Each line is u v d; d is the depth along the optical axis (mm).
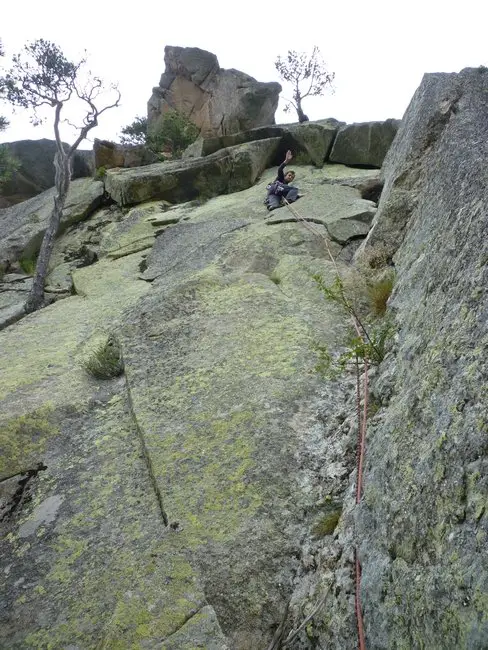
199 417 4289
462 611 1803
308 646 2645
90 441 4473
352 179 10555
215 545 3205
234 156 13141
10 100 10289
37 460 4375
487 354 2387
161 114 24812
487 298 2658
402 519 2424
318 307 5770
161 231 10594
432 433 2506
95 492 3902
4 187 16859
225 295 6305
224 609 2912
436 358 2869
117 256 9984
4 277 10914
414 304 4094
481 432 2133
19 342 6656
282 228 8219
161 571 3092
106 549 3371
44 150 17312
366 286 5836
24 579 3314
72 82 10344
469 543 1919
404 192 6316
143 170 13992
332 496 3402
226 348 5195
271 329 5379
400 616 2160
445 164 5020
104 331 6367
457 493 2109
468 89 6133
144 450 4141
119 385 5266
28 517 3822
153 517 3541
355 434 3688
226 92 22047
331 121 14117
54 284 10094
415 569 2191
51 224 9695
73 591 3145
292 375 4594
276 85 21047
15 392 5262
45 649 2854
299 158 14133
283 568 3084
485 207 3258
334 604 2650
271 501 3443
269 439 3910
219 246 8273
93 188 14188
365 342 4887
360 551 2709
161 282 7727
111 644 2705
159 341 5598
